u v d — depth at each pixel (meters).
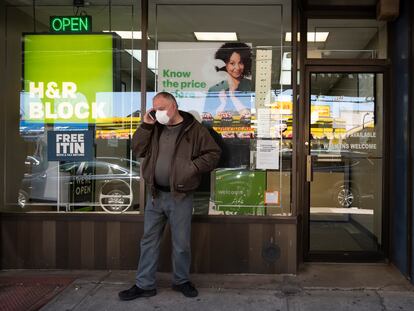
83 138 4.69
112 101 4.66
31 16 4.75
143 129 3.80
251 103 4.57
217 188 4.53
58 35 4.72
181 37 4.64
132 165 4.61
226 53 4.61
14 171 4.74
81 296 3.89
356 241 4.92
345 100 4.88
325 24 4.80
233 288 4.07
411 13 4.12
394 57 4.66
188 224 3.86
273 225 4.39
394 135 4.69
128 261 4.52
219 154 3.88
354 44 4.80
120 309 3.63
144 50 4.61
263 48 4.58
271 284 4.16
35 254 4.58
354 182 4.92
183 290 3.89
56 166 4.70
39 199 4.71
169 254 4.47
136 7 4.64
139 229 4.50
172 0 4.64
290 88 4.52
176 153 3.77
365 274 4.45
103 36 4.68
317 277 4.36
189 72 4.62
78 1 4.70
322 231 4.95
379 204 4.90
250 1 4.59
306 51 4.81
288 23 4.55
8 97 4.76
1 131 4.75
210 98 4.61
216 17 4.62
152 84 4.63
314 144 4.92
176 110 3.81
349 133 4.90
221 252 4.43
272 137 4.52
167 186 3.80
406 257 4.32
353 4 4.66
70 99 4.71
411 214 4.18
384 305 3.69
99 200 4.64
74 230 4.55
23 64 4.74
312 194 4.95
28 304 3.71
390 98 4.74
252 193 4.52
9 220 4.60
